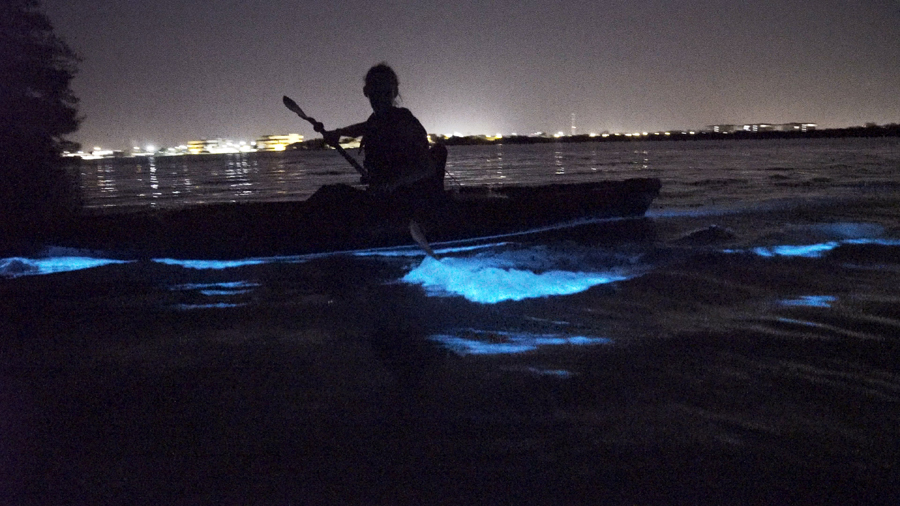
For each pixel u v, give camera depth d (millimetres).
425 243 4238
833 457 1893
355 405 2289
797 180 14688
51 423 2186
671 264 4613
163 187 17859
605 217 6758
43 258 5156
